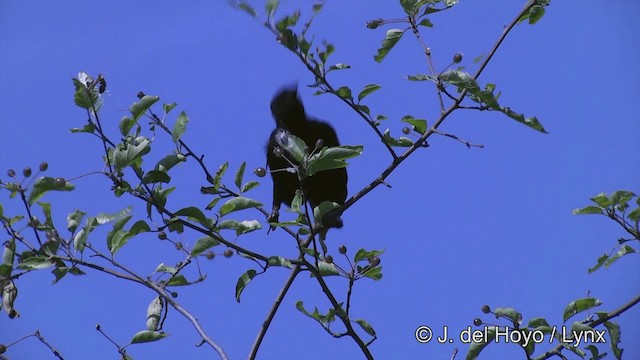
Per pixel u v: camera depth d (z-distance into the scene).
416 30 6.07
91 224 5.62
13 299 5.60
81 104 5.47
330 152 5.49
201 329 5.98
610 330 6.34
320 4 5.62
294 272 6.44
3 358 5.79
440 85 6.07
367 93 6.13
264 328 6.32
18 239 5.52
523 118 5.95
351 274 6.04
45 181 5.37
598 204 6.72
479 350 6.23
